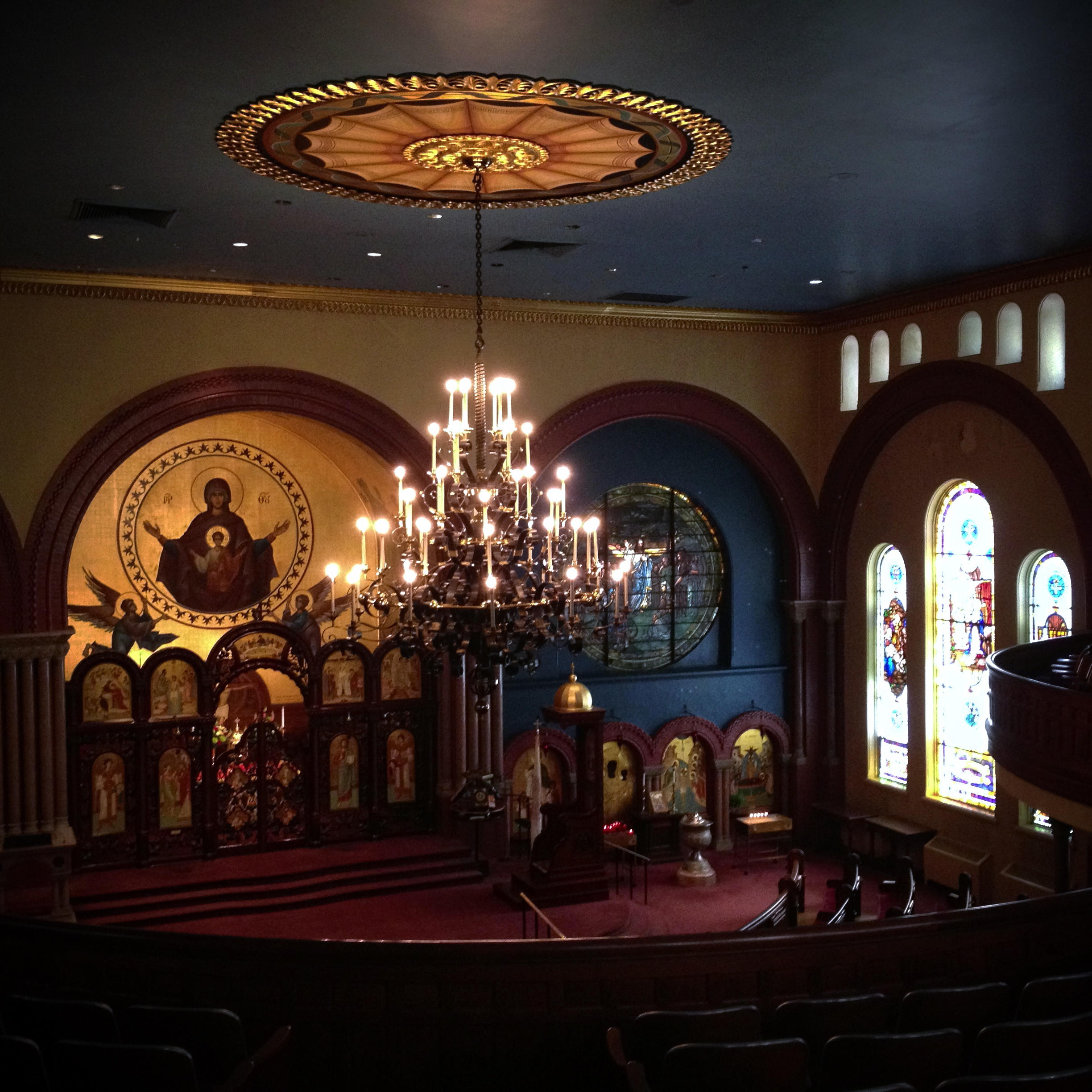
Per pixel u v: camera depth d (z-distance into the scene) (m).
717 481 23.22
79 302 18.48
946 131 11.62
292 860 19.80
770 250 17.08
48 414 18.38
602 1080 8.65
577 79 10.08
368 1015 8.59
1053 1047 7.36
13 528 18.14
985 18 8.89
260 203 14.20
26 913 17.53
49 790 18.45
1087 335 17.55
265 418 22.64
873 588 22.72
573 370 21.52
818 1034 8.02
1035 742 14.66
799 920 17.91
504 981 8.64
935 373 20.38
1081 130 11.64
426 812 21.28
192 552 22.52
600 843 19.33
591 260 17.62
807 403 23.22
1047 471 18.56
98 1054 6.81
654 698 22.75
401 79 10.03
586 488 22.16
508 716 21.72
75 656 21.77
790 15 8.80
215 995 8.69
